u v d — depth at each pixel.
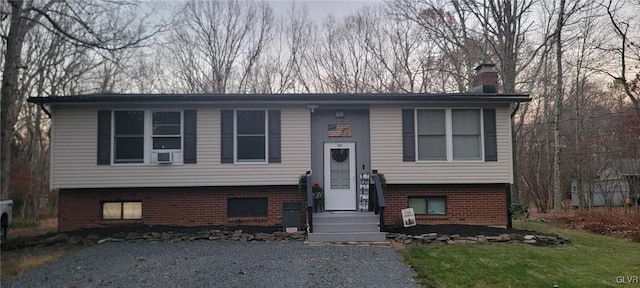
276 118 12.48
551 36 21.64
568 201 28.53
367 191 12.61
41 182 25.03
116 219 12.49
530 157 29.70
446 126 12.55
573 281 7.09
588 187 21.86
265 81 30.69
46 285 6.83
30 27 16.06
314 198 12.20
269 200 12.55
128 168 12.13
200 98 11.90
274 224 12.47
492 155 12.49
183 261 8.44
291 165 12.34
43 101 11.73
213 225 12.34
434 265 8.05
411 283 6.88
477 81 13.50
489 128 12.58
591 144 22.62
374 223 11.50
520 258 8.73
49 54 23.88
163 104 12.23
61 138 12.11
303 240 10.96
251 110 12.49
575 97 27.23
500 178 12.41
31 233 14.60
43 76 24.44
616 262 8.58
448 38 24.09
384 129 12.54
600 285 6.88
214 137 12.34
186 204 12.49
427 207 12.82
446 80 27.42
